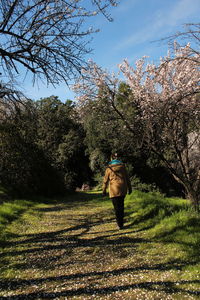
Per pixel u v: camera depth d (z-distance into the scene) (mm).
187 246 4207
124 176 6348
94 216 8438
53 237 5844
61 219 8289
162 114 5996
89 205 11875
